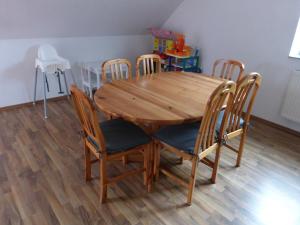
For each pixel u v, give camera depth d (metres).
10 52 3.11
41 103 3.54
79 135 2.70
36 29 3.07
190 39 3.87
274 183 2.06
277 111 3.03
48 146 2.48
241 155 2.24
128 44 4.21
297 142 2.73
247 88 1.83
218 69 3.58
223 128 1.83
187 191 1.94
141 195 1.88
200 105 1.79
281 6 2.71
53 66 3.01
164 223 1.65
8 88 3.24
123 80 2.32
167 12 3.93
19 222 1.63
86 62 3.78
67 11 2.96
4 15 2.65
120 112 1.65
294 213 1.77
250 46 3.12
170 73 2.62
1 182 1.97
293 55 2.78
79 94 1.45
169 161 2.32
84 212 1.72
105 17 3.37
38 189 1.92
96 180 2.03
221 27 3.37
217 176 2.12
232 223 1.67
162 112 1.66
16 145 2.48
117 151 1.69
